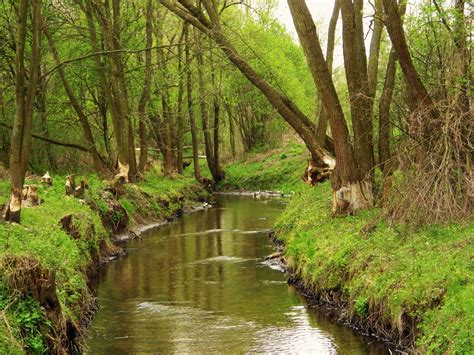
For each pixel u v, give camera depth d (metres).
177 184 38.94
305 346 11.25
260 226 27.91
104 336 12.12
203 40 25.66
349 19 18.06
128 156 31.91
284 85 51.00
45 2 25.22
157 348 11.38
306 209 22.16
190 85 41.69
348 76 18.33
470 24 14.56
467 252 11.05
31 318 9.51
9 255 10.07
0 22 27.84
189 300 14.79
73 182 22.56
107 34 29.14
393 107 19.59
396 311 10.82
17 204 14.85
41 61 30.48
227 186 52.94
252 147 64.50
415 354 9.70
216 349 11.25
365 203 18.14
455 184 13.42
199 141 62.53
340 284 13.65
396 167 15.88
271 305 14.13
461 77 14.09
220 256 20.53
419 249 12.21
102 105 35.78
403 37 14.84
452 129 12.92
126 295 15.44
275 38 52.66
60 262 12.85
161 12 38.09
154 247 22.69
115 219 24.61
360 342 11.31
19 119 15.06
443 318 9.42
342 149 18.23
